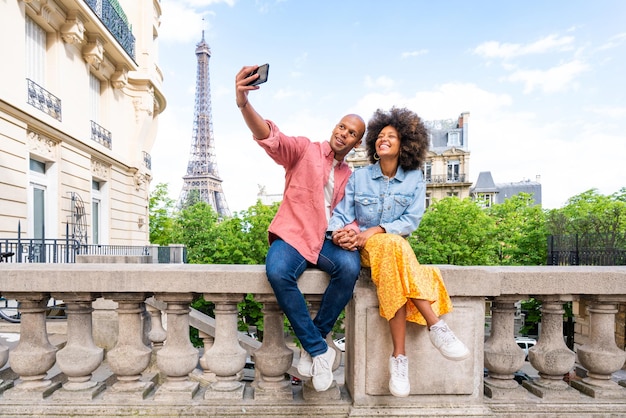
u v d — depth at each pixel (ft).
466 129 175.32
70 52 48.26
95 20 48.85
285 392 8.68
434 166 174.40
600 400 8.83
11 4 36.52
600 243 44.78
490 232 89.51
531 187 195.00
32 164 42.09
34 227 42.37
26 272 8.24
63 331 17.65
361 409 8.32
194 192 219.82
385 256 7.69
